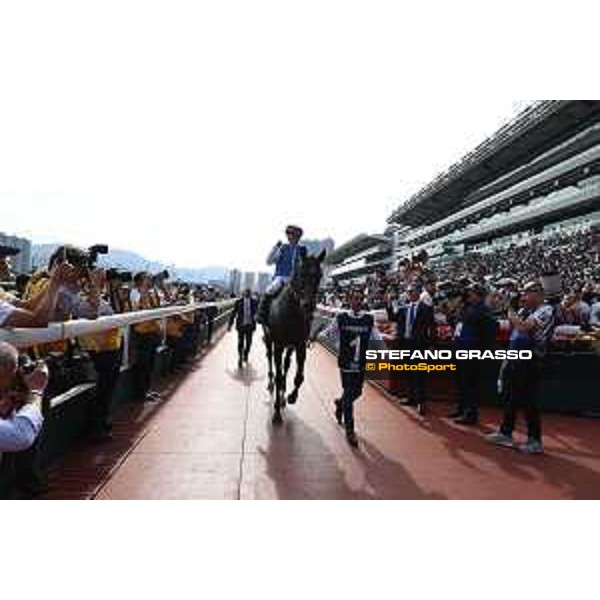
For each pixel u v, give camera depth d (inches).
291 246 301.1
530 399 234.7
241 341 445.1
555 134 1897.1
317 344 613.0
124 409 273.3
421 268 406.6
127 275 278.2
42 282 176.9
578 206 1761.8
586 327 346.6
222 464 200.4
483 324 281.7
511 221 2150.6
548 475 203.6
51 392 191.3
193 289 570.9
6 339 120.5
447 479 195.9
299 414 285.9
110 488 170.7
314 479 189.9
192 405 290.7
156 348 294.0
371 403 323.0
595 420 303.4
